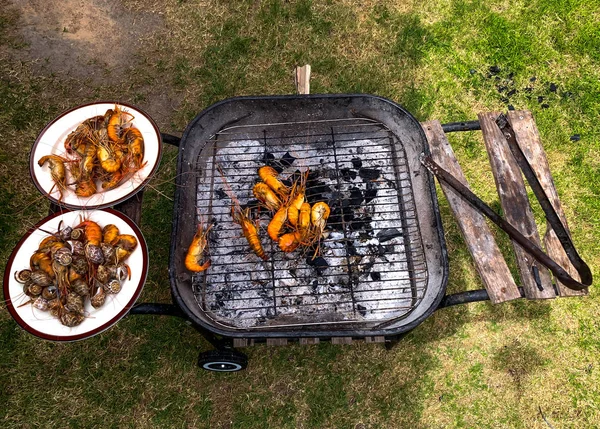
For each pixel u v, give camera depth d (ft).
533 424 3.65
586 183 4.22
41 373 3.60
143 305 2.89
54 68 4.34
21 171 4.05
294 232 3.32
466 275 3.98
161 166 4.14
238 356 3.33
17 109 4.19
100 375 3.63
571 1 4.69
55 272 2.57
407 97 4.45
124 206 2.93
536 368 3.76
